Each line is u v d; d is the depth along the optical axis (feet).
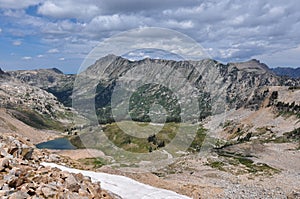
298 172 349.61
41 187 42.09
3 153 53.06
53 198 40.83
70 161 74.02
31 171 47.57
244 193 237.25
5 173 43.93
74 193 44.96
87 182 52.95
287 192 249.96
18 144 60.54
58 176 48.91
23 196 38.01
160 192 63.82
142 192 62.39
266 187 266.98
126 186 64.59
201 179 272.51
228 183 272.51
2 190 38.73
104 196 52.11
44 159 69.36
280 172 347.77
